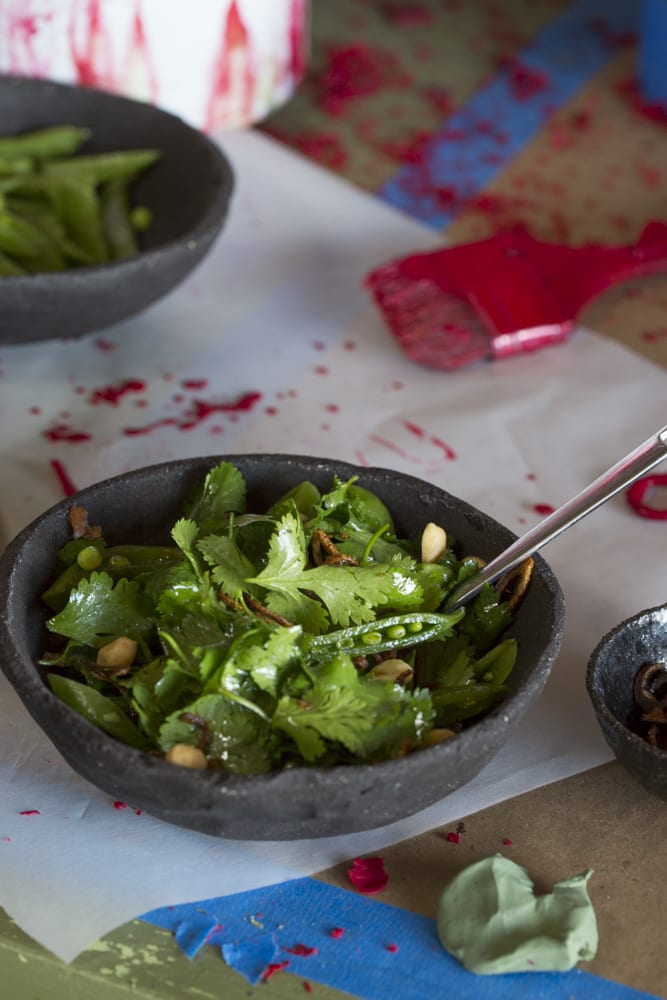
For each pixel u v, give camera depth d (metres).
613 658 0.80
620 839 0.79
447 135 1.24
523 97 1.30
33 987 0.76
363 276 1.11
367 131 1.24
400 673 0.78
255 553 0.82
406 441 0.99
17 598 0.79
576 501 0.79
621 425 1.00
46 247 1.03
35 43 1.12
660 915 0.77
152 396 1.02
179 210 1.06
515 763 0.82
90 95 1.09
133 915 0.77
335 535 0.82
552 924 0.75
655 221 1.14
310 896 0.77
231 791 0.72
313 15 1.42
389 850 0.79
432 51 1.37
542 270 1.07
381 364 1.04
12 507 0.93
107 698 0.77
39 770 0.81
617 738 0.77
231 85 1.18
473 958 0.74
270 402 1.01
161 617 0.79
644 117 1.27
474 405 1.01
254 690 0.76
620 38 1.40
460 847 0.79
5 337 0.98
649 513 0.94
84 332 1.00
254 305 1.09
